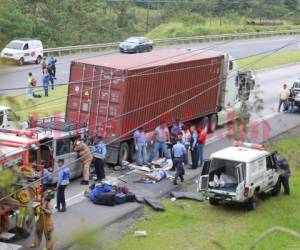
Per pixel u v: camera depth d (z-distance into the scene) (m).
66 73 51.09
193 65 34.44
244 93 40.72
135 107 29.86
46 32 66.25
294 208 26.62
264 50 73.44
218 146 35.00
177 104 33.38
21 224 20.11
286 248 22.23
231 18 93.75
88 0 76.94
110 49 64.94
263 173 26.22
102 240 19.97
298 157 34.94
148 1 93.88
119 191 25.27
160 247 21.44
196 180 28.98
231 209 25.77
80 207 24.03
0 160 18.41
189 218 24.36
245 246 22.00
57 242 20.23
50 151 25.06
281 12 96.00
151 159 30.62
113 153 29.31
